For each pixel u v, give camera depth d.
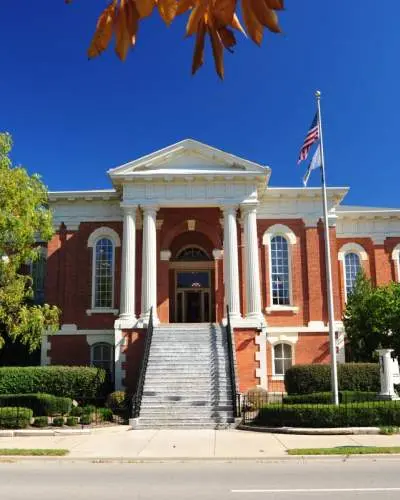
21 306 24.80
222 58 2.00
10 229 22.97
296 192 34.16
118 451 16.12
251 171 31.38
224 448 16.47
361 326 30.25
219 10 1.94
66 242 34.34
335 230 34.75
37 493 10.43
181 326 29.53
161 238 33.44
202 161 32.12
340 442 17.23
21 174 23.66
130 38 2.02
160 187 31.59
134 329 29.31
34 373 27.72
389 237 37.06
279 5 1.83
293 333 32.78
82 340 32.88
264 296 33.38
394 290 30.22
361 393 23.77
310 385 27.12
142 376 25.00
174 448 16.62
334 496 9.68
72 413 23.69
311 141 24.34
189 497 9.88
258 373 28.72
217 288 32.88
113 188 35.19
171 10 1.96
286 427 19.95
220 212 33.56
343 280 36.34
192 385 25.30
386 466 13.43
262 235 34.12
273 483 11.20
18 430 20.17
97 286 33.91
